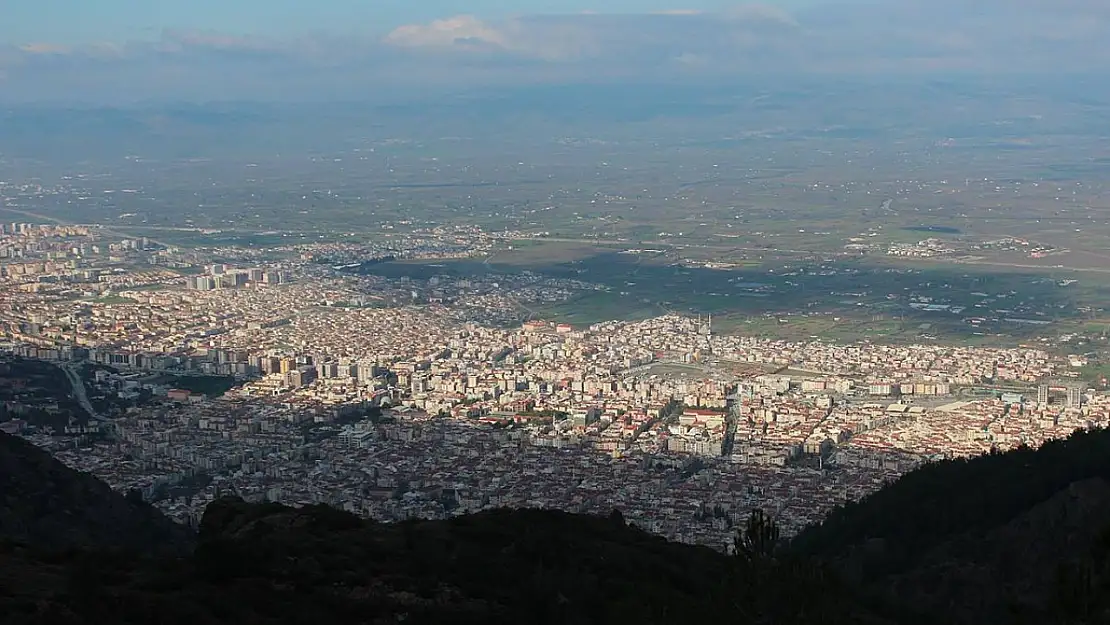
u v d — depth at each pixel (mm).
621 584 54375
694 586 56875
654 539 67250
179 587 48594
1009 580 74875
